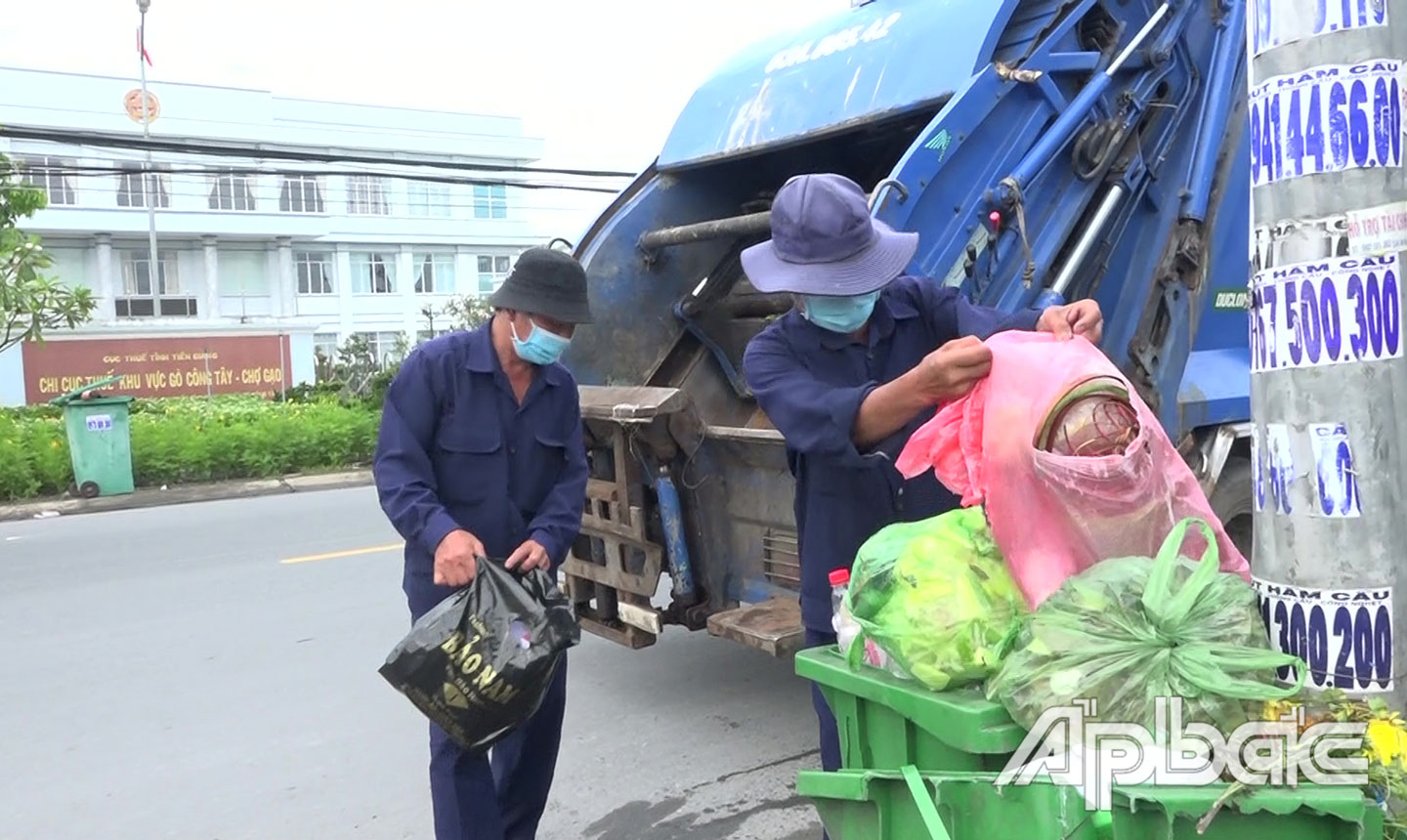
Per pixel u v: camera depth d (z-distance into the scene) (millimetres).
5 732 4578
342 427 15602
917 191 3461
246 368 26297
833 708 1987
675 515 4207
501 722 2598
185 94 39094
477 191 45219
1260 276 1968
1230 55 4348
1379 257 1849
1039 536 1787
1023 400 1826
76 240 38438
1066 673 1547
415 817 3678
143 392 25031
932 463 1995
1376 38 1822
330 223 41719
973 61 3707
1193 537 1881
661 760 4098
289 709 4762
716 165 4863
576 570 4695
